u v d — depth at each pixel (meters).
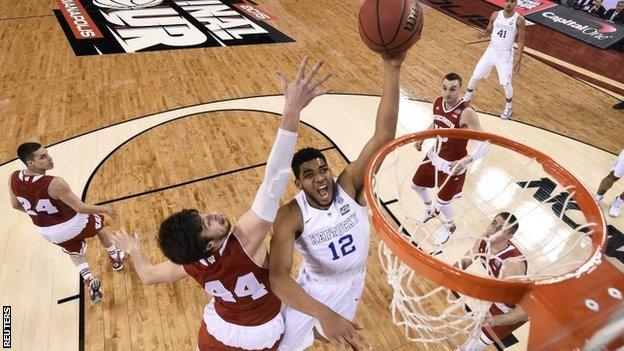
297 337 2.50
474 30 8.55
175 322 3.16
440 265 1.48
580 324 1.08
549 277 1.28
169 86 6.28
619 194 4.45
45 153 2.96
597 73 7.04
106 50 7.35
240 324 2.22
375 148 2.06
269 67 6.91
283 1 10.00
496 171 4.52
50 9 9.04
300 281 2.45
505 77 5.40
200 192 4.36
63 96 5.96
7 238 3.83
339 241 2.14
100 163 4.71
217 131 5.30
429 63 7.13
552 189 4.26
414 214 4.01
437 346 2.79
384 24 1.84
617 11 8.26
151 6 9.36
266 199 1.76
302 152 2.04
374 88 6.35
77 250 3.22
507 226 2.77
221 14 9.07
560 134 5.40
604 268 1.30
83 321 3.16
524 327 3.02
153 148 4.97
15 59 6.95
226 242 1.92
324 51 7.53
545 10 9.11
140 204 4.19
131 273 3.54
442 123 3.43
